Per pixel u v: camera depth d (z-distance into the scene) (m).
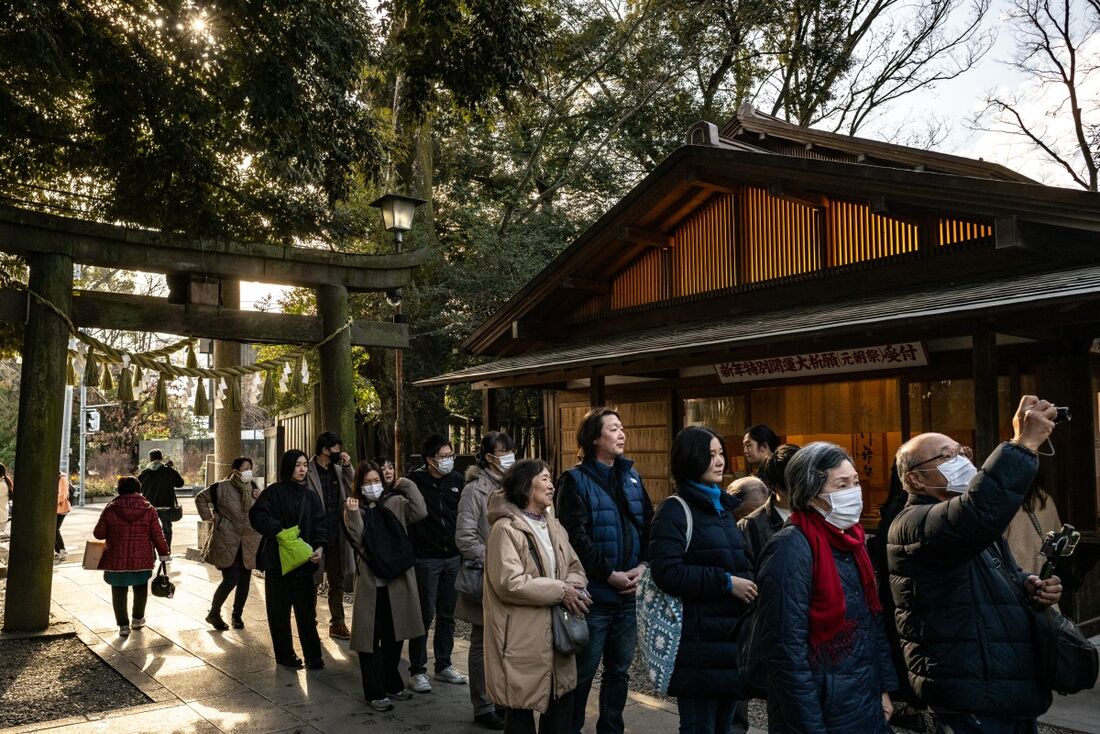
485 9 8.58
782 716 2.67
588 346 11.41
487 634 3.96
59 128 9.03
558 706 4.03
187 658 6.84
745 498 4.68
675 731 4.90
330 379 9.45
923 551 2.68
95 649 7.14
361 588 5.48
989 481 2.54
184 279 8.86
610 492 4.38
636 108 19.12
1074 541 2.75
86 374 8.38
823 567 2.78
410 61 9.19
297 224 9.83
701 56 20.30
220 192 9.36
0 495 15.58
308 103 8.18
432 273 16.81
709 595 3.64
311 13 7.68
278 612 6.47
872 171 8.35
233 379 9.24
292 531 6.32
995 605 2.67
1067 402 7.35
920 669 2.72
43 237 7.82
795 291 9.96
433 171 18.73
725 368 10.46
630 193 10.95
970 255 8.30
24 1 6.35
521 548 3.96
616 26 20.02
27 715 5.41
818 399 10.05
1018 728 2.67
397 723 5.15
